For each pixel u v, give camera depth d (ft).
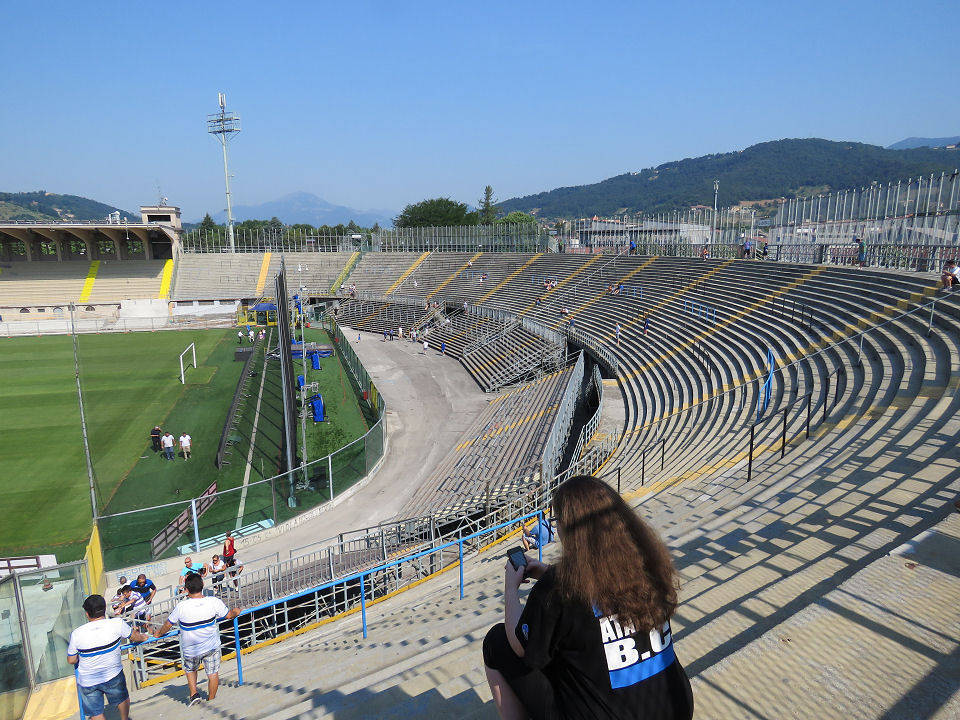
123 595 42.60
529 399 104.47
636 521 6.96
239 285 245.86
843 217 113.70
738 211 148.77
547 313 162.61
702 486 41.65
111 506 72.90
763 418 57.77
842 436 43.29
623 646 6.57
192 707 25.14
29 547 63.05
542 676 6.98
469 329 177.17
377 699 17.61
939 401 42.52
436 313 202.49
